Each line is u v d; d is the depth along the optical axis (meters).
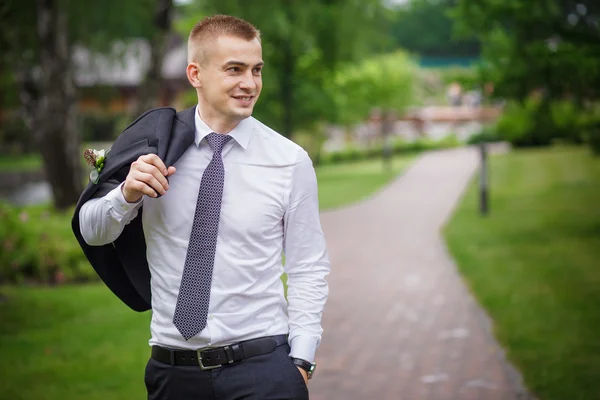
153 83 16.20
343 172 33.88
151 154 2.47
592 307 8.20
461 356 6.51
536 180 25.44
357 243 13.70
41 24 15.94
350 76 37.53
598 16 11.79
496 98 11.66
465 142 55.06
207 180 2.63
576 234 13.84
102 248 2.78
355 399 5.45
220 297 2.63
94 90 22.67
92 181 2.60
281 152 2.72
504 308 8.33
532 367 6.10
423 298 8.99
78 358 6.43
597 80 11.03
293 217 2.75
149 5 18.97
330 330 7.52
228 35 2.61
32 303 8.58
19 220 10.31
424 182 27.02
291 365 2.70
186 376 2.67
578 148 39.91
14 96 24.23
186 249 2.64
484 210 17.59
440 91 66.94
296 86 28.61
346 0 26.03
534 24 11.57
